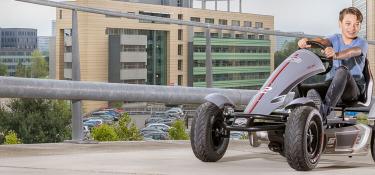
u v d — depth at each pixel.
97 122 10.03
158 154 6.84
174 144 7.89
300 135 5.32
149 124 10.54
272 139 5.79
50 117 31.16
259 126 5.58
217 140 5.95
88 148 7.31
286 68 5.76
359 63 6.34
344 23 6.37
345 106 6.35
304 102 5.48
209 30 8.79
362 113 6.63
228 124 5.81
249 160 6.41
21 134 30.78
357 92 6.27
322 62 6.07
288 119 5.40
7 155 6.65
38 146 7.34
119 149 7.30
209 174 5.34
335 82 5.91
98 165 5.89
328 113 5.98
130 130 10.79
